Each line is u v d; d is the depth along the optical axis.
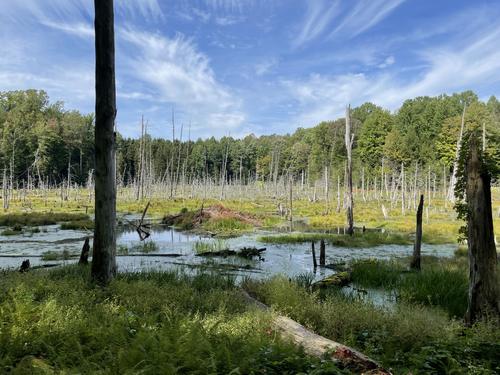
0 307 6.08
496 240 27.25
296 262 19.94
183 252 22.45
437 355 5.62
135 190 81.06
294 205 64.56
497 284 8.25
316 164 104.19
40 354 5.08
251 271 17.27
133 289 9.18
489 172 8.44
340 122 106.44
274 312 7.77
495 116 94.12
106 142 10.13
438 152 81.88
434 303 11.34
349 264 18.14
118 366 4.48
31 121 101.88
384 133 98.56
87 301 7.59
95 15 9.90
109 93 10.09
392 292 13.34
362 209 57.56
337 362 5.11
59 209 51.53
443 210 54.06
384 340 7.02
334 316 8.19
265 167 132.50
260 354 5.08
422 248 25.45
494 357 6.05
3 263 17.95
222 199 74.62
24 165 96.12
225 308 8.44
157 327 6.15
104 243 10.20
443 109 95.56
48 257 19.02
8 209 48.94
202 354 4.96
